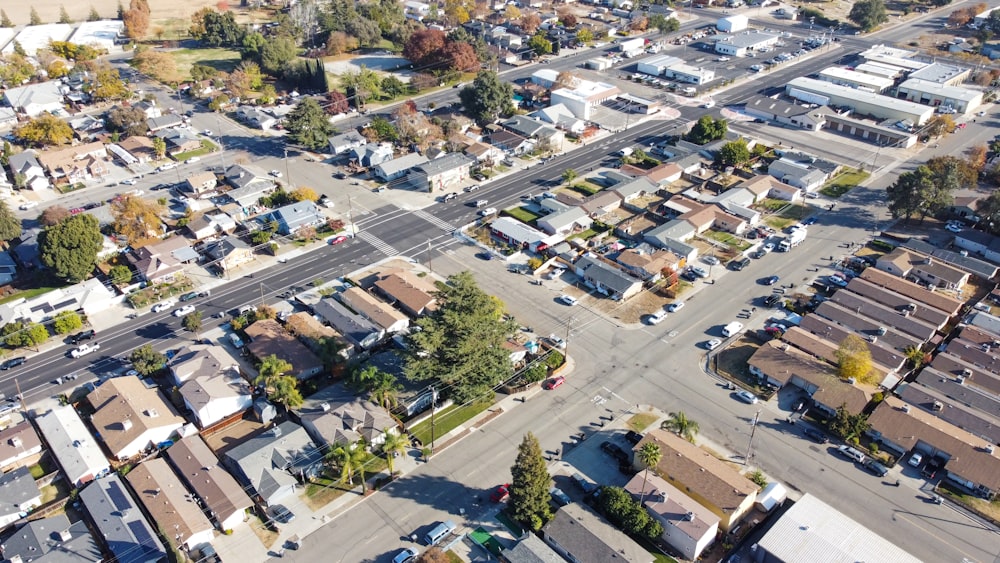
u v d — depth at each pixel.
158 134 179.12
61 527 78.31
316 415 91.94
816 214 144.00
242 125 189.25
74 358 106.50
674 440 87.44
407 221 143.75
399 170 159.88
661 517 77.12
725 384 100.69
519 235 133.75
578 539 75.31
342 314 111.44
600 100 198.75
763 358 102.19
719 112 195.25
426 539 78.19
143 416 91.19
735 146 160.00
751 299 118.88
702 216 138.50
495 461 88.38
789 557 72.69
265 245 134.00
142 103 194.25
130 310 117.56
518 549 74.75
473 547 77.38
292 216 139.50
